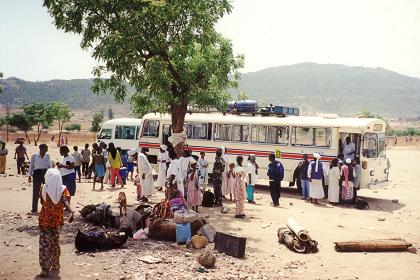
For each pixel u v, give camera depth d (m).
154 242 10.27
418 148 68.62
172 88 16.00
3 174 22.33
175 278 7.87
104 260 8.71
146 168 15.30
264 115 21.14
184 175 13.82
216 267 8.68
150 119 23.77
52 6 13.45
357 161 18.00
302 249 10.36
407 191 22.70
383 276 8.81
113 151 18.98
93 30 13.65
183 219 10.44
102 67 14.45
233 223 12.80
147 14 13.17
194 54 15.87
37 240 9.96
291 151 19.72
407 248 10.95
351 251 10.59
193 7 13.88
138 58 13.55
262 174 20.45
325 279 8.42
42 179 12.77
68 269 8.08
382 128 18.89
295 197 18.94
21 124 68.88
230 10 14.83
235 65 16.83
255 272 8.51
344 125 18.33
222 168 15.88
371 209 16.77
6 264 8.24
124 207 11.22
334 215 15.07
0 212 12.80
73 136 73.00
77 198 15.89
